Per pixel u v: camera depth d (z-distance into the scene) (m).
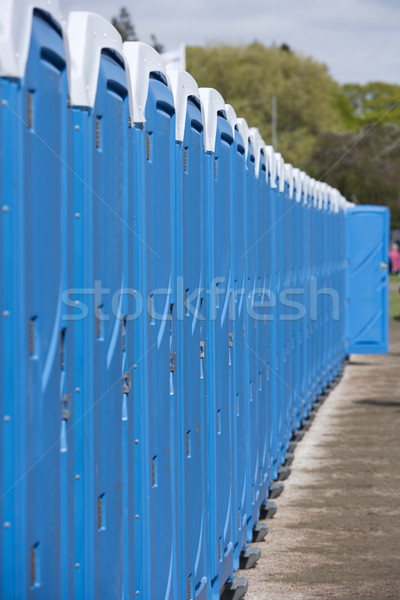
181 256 13.85
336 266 48.44
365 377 51.25
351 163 185.25
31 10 8.55
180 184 13.80
